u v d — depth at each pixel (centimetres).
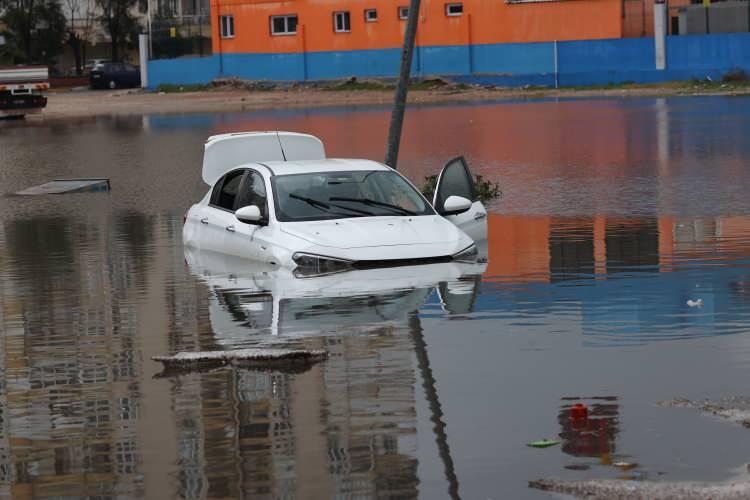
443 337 1131
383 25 8338
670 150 3228
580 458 782
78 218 2250
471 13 8050
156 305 1354
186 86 9069
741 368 988
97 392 984
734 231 1792
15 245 1912
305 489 745
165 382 1007
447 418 874
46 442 855
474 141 3775
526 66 7919
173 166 3328
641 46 7581
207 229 1759
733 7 7444
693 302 1262
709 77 7250
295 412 902
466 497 724
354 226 1572
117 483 767
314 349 1096
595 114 4931
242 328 1208
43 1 11538
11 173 3281
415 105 6444
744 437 813
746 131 3753
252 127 4841
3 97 6312
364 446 819
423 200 1662
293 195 1630
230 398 948
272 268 1564
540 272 1478
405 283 1412
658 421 854
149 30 9381
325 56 8588
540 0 7825
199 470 784
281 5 8700
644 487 725
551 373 990
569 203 2219
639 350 1061
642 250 1642
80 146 4203
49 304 1390
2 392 996
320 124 4859
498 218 2041
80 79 10938
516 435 832
